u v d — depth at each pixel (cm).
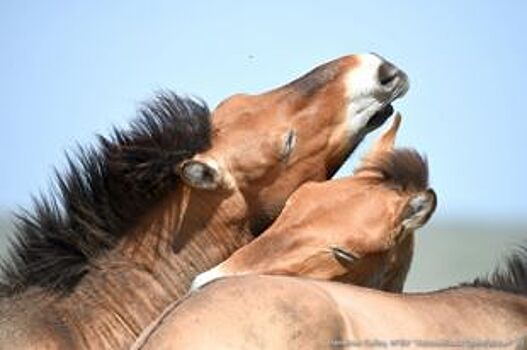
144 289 1098
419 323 937
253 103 1164
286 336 877
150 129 1127
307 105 1167
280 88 1178
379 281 1091
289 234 1073
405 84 1207
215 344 866
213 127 1143
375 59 1202
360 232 1073
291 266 1062
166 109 1134
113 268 1094
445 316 957
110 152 1118
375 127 1203
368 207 1082
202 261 1125
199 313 879
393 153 1103
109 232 1104
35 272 1076
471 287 1014
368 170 1107
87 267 1087
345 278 1073
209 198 1128
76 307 1070
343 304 912
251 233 1147
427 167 1105
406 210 1084
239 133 1143
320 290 915
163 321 883
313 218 1077
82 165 1116
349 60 1198
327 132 1171
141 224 1111
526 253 1061
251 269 1061
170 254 1116
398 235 1084
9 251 1095
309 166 1163
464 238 7000
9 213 1164
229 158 1134
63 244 1088
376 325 914
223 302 886
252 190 1139
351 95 1184
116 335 1075
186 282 1116
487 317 975
